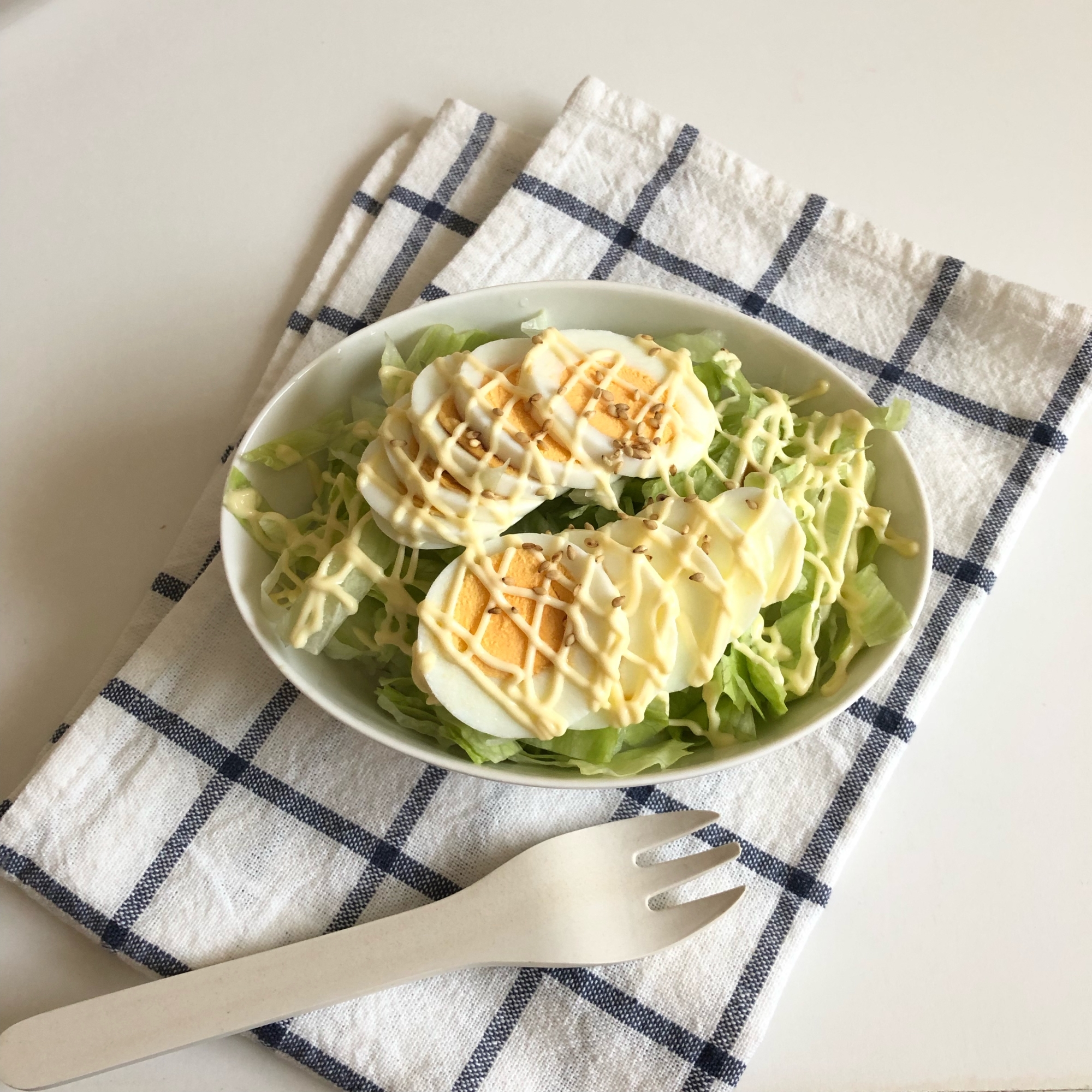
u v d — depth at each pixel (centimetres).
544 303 41
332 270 47
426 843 41
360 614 39
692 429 38
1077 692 44
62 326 47
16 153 48
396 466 38
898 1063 41
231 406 46
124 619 44
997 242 48
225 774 42
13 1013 41
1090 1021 41
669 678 37
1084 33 50
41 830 41
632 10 50
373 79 49
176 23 50
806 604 39
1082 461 45
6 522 45
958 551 43
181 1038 38
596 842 40
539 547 37
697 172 46
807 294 46
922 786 43
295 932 41
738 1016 40
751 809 42
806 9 50
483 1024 40
